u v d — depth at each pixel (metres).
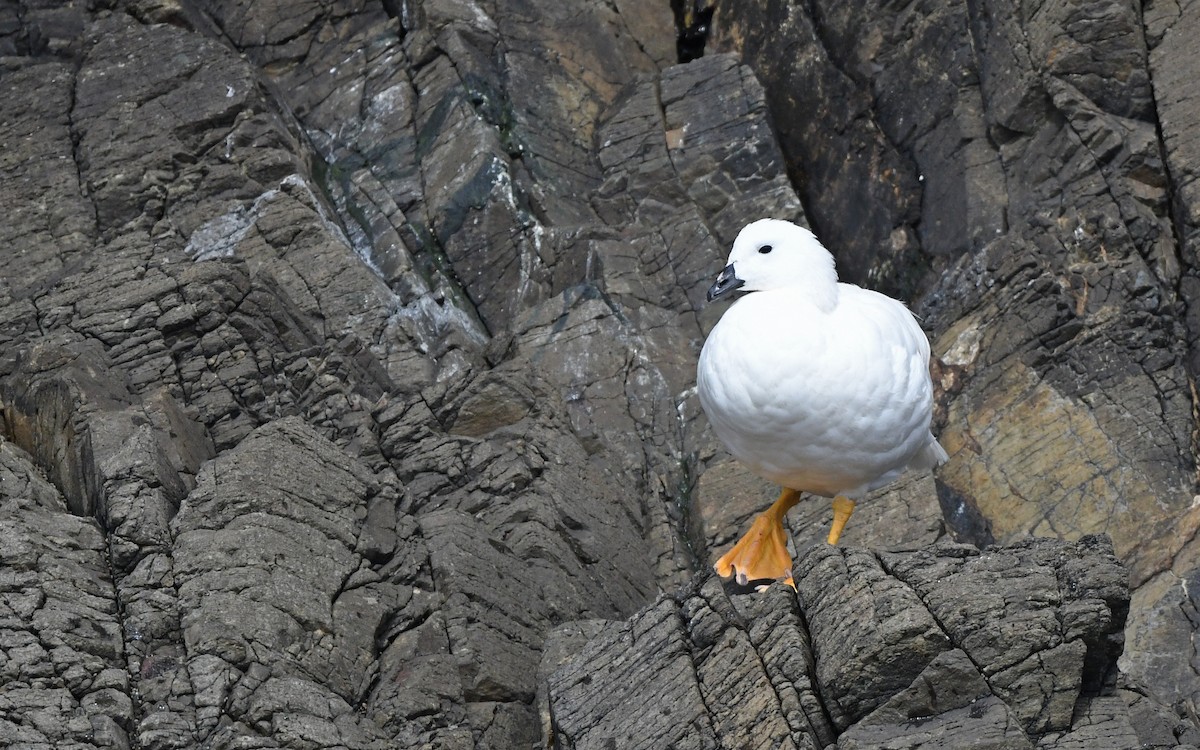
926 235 15.83
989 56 15.40
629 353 14.62
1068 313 13.73
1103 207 14.39
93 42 16.38
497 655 10.69
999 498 13.05
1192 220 14.12
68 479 11.41
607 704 9.28
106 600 9.84
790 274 10.23
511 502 12.28
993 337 14.02
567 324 14.76
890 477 10.62
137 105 15.80
